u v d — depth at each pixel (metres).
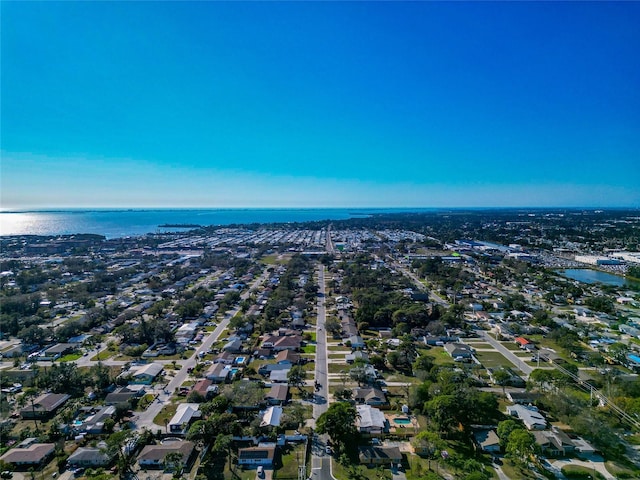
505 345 104.06
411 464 56.59
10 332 110.81
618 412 67.06
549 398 69.75
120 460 54.88
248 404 70.00
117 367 90.00
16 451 57.41
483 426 64.81
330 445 60.34
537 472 54.84
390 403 73.19
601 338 106.94
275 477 53.78
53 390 76.12
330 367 89.56
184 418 65.06
